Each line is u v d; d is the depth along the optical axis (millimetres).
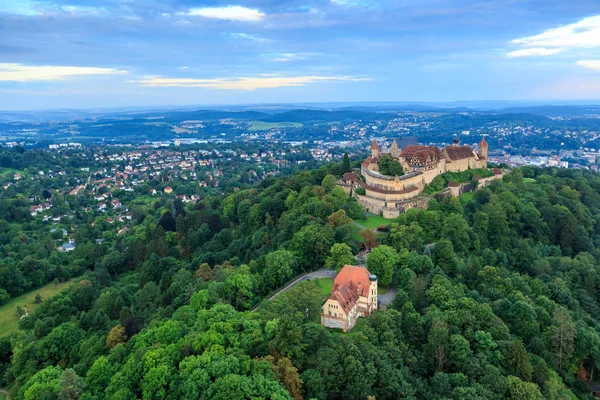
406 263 186250
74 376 125188
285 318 124250
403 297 159625
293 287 169000
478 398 116250
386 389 119688
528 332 157000
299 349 119500
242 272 181375
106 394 118000
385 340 135750
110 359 138750
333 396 116250
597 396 150375
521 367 133875
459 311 152125
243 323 132750
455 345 135875
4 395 162500
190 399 106438
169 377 114875
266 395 104500
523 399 121812
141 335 142375
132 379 119438
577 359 154625
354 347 123500
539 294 188750
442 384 122750
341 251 188625
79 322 183375
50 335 164125
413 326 144625
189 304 169250
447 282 172000
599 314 194625
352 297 152750
